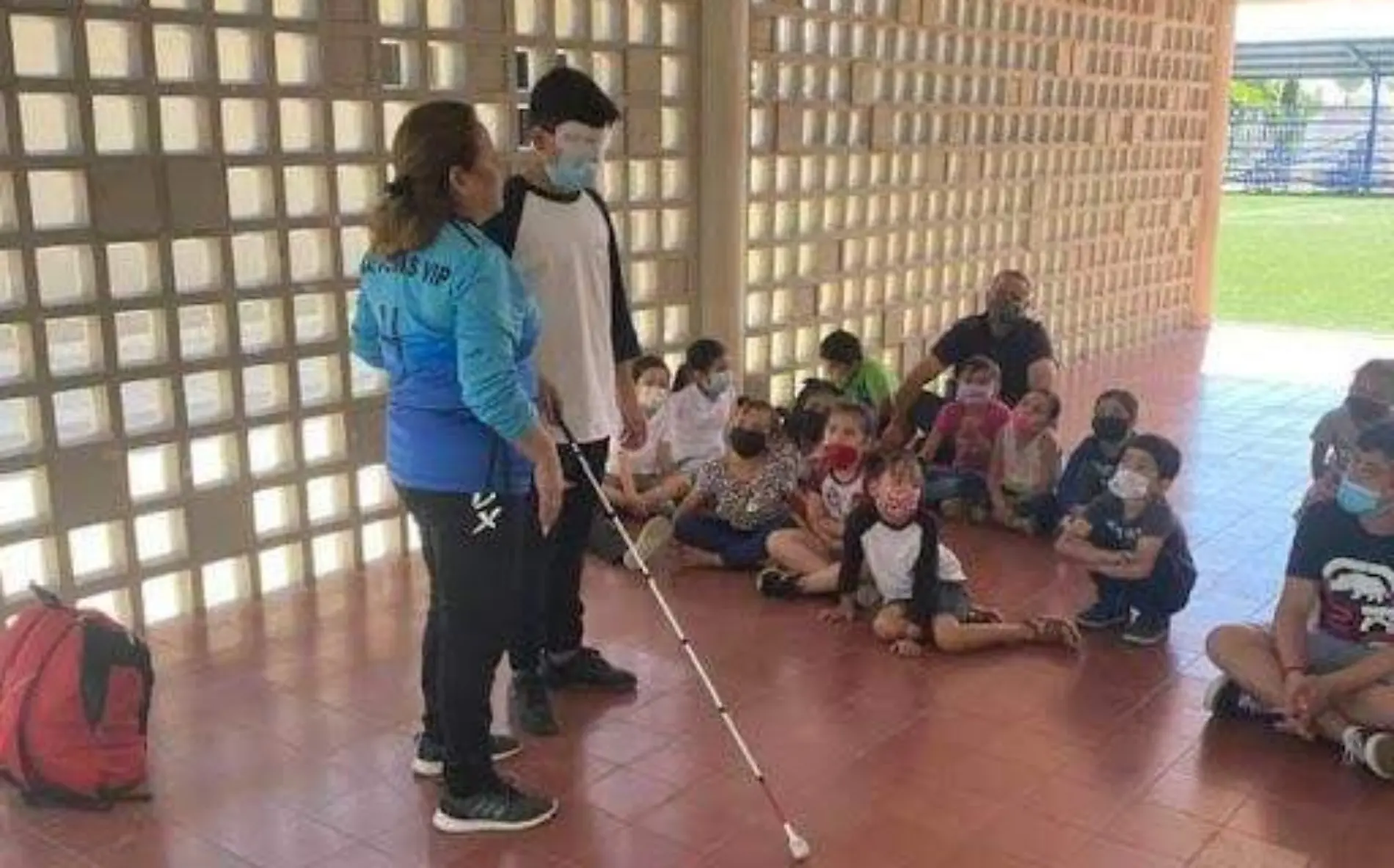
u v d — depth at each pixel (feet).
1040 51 23.49
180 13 11.52
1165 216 28.99
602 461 10.15
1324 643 9.96
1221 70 29.58
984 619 12.15
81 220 11.27
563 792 9.25
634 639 12.09
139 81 11.35
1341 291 41.63
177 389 12.12
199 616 12.51
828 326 19.69
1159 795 9.26
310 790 9.29
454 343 7.81
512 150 14.39
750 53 17.10
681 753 9.86
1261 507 16.43
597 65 15.43
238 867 8.34
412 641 11.93
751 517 13.91
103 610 12.04
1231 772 9.61
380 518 14.10
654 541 14.02
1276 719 10.32
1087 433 20.43
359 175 13.23
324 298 13.16
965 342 17.01
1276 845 8.63
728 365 16.07
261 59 12.16
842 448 13.61
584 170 9.38
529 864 8.35
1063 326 25.90
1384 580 9.67
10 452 11.23
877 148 19.77
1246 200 68.85
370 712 10.49
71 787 8.99
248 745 9.94
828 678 11.25
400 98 13.32
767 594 13.24
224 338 12.40
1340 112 68.95
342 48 12.72
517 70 14.40
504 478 8.12
